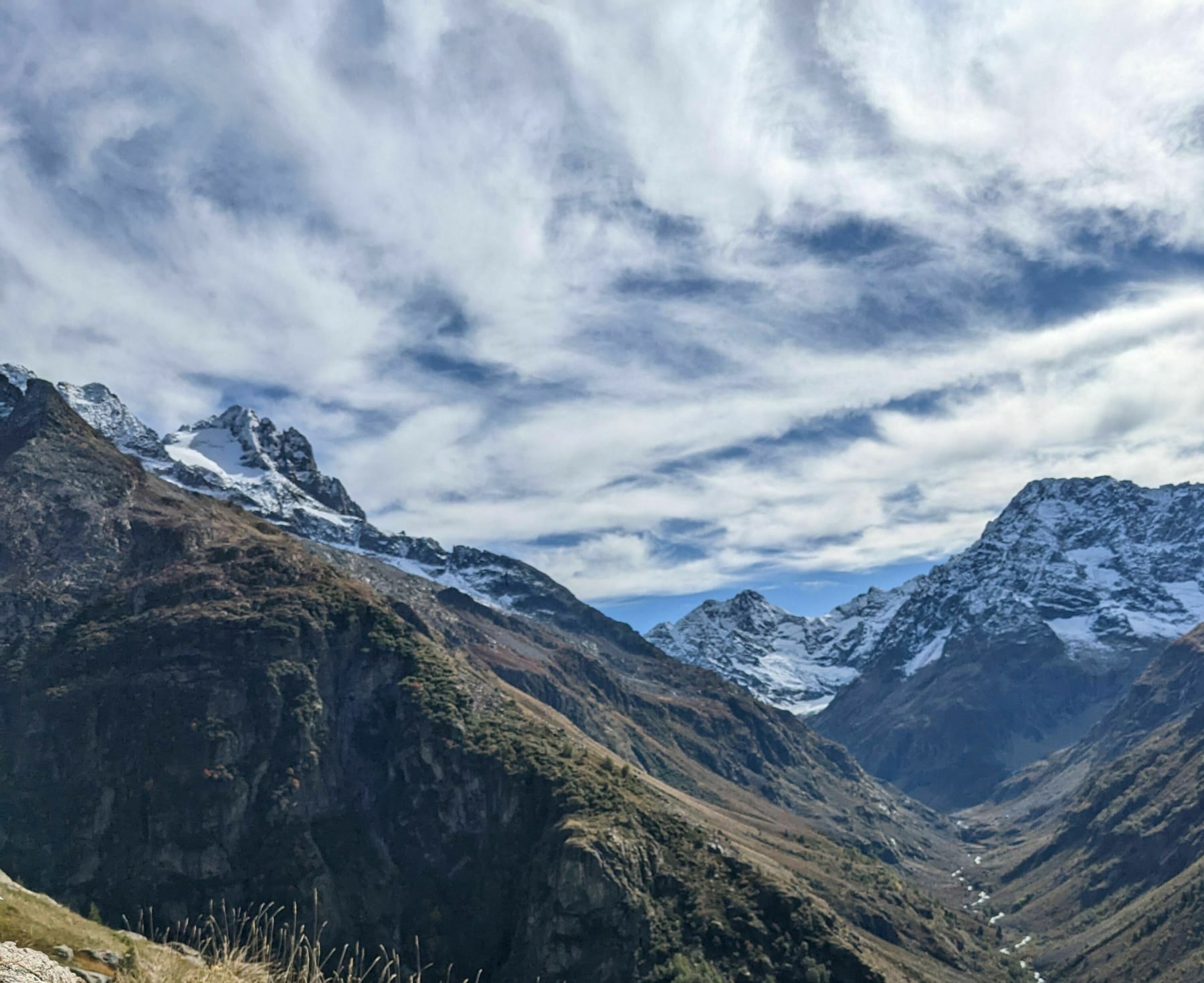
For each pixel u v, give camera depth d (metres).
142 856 180.00
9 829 180.38
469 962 179.50
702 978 170.50
